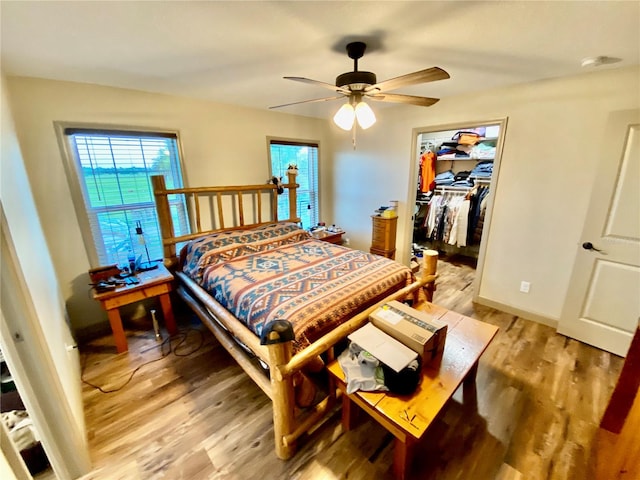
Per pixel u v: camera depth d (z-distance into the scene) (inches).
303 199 163.3
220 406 70.8
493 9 49.7
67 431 50.8
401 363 50.6
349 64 76.4
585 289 91.2
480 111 107.3
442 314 78.2
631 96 78.6
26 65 71.3
